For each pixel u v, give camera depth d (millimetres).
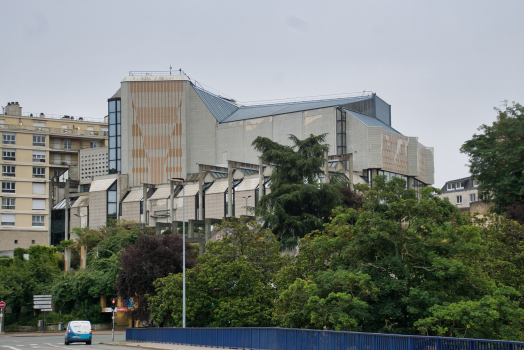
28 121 149750
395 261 30547
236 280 45656
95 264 80812
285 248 58219
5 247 132250
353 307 29578
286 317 32938
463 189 116688
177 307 45125
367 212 32594
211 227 84875
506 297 29750
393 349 19703
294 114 123188
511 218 46469
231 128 132000
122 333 67375
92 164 137625
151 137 132875
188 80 134750
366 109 126250
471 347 17062
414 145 122250
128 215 124812
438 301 28812
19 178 135500
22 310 81938
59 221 130500
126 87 133875
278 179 62969
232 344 31219
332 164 107062
